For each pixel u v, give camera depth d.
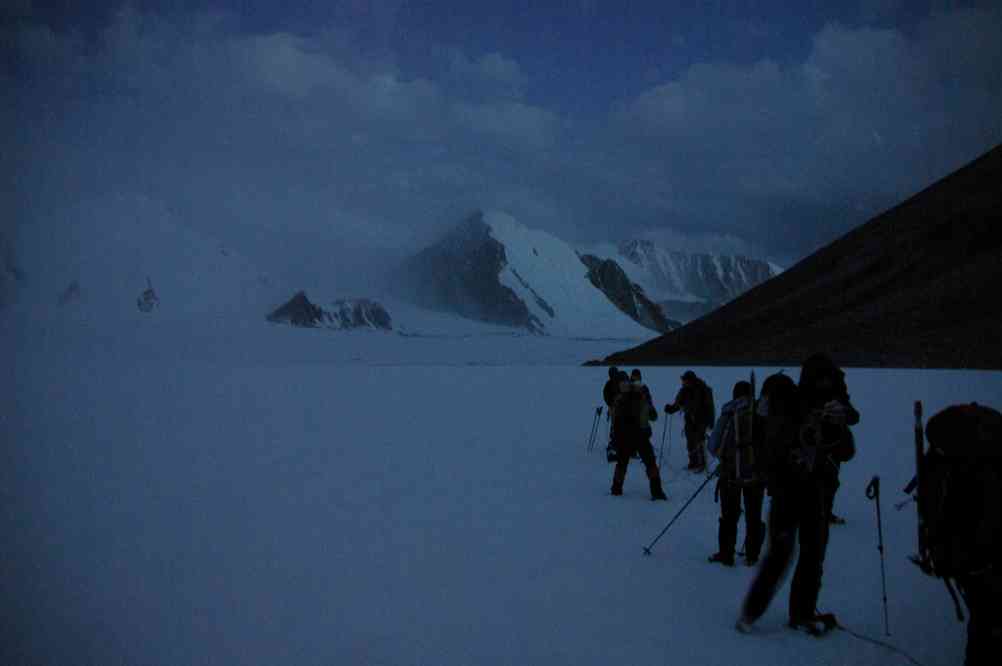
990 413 4.71
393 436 18.31
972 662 4.66
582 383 39.16
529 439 17.98
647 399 11.16
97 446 16.11
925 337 58.06
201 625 5.82
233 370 53.06
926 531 4.89
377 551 7.98
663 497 10.91
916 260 73.56
